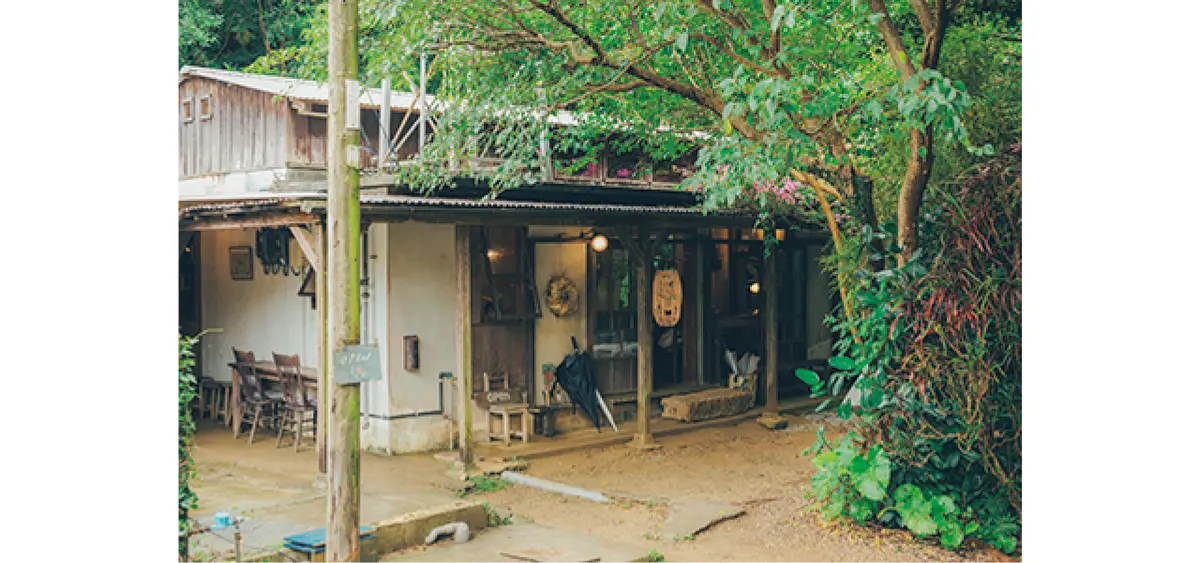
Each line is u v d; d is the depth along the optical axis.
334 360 5.94
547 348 12.30
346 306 5.96
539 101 8.83
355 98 5.99
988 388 7.52
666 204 13.77
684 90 8.61
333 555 5.92
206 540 7.50
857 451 8.00
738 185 7.38
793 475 10.30
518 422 11.86
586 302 12.70
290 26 19.55
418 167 9.44
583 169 12.54
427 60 11.83
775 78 7.12
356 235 6.00
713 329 14.24
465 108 9.05
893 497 7.84
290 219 9.48
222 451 11.20
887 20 7.46
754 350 14.69
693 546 7.92
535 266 12.22
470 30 8.59
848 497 8.08
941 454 7.77
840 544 7.72
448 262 11.59
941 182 8.17
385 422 11.09
